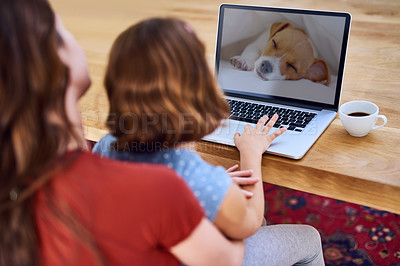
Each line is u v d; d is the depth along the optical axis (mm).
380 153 1129
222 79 1457
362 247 1750
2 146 610
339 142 1183
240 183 1020
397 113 1269
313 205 1951
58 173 653
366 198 1070
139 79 778
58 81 631
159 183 678
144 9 2039
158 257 740
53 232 664
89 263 682
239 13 1386
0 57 579
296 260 1163
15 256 669
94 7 2105
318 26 1286
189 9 1973
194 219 715
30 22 604
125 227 673
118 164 689
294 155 1118
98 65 1634
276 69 1367
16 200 644
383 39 1612
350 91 1379
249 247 1104
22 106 596
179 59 775
